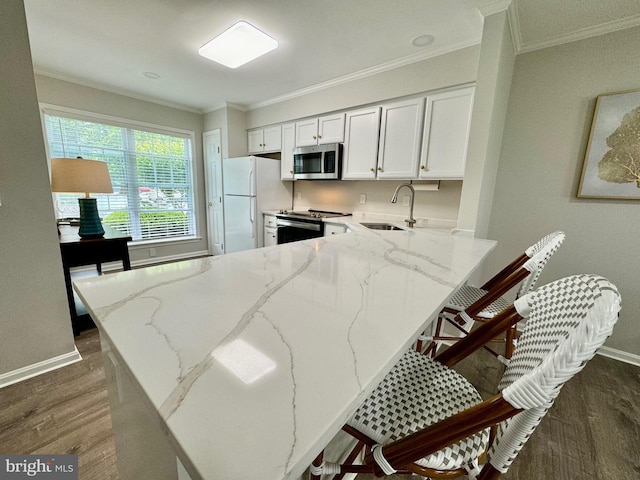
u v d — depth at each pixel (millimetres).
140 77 3096
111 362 742
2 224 1495
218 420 354
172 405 376
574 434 1344
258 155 4316
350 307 694
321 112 3203
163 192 4188
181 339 533
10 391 1525
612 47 1869
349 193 3512
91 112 3367
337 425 364
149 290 781
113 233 2367
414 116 2477
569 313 533
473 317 1232
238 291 783
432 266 1087
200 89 3430
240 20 1994
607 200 1986
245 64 2684
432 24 1981
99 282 840
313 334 561
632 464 1200
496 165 2297
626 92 1828
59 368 1729
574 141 2051
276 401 384
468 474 652
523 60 2174
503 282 1128
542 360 448
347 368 457
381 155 2727
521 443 523
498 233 2424
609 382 1743
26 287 1598
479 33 2061
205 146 4457
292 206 4125
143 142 3895
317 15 1919
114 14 1967
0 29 1381
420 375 803
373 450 591
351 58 2512
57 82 3111
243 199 3814
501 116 2141
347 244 1462
